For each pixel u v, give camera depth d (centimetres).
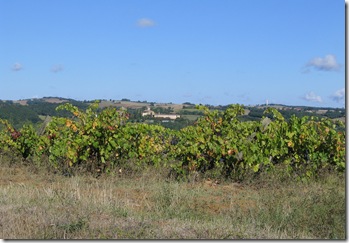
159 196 948
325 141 1239
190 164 1174
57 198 884
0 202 855
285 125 1252
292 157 1234
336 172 1232
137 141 1254
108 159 1223
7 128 1425
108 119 1241
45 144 1312
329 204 866
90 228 723
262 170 1170
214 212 880
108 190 998
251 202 950
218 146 1170
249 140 1219
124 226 729
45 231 707
